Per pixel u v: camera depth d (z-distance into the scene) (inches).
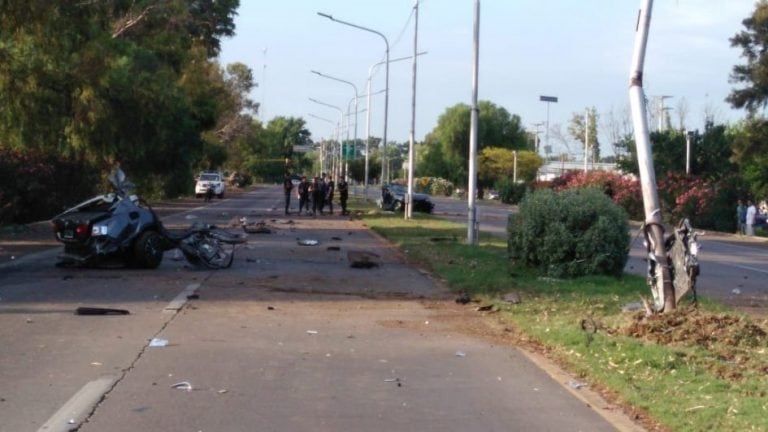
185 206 2156.7
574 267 713.6
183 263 788.6
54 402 309.4
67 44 1050.1
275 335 450.9
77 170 1406.3
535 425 296.0
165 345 413.7
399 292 634.8
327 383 349.4
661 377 354.6
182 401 315.3
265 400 320.2
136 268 738.8
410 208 1683.1
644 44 482.9
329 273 746.2
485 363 394.9
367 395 331.9
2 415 292.4
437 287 664.4
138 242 724.0
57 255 808.9
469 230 1021.8
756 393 327.0
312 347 422.6
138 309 521.0
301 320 502.3
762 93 2196.1
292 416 299.7
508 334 471.8
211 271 735.1
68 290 597.3
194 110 2167.8
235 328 467.2
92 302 543.5
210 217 1631.4
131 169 1994.3
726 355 396.5
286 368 374.0
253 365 378.0
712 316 449.7
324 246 1024.2
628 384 343.3
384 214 1868.8
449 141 4776.1
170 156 2087.8
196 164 3046.3
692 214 2094.0
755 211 1982.0
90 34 1138.7
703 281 828.0
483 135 4771.2
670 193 2172.7
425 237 1168.2
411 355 410.0
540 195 754.2
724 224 2041.1
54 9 928.3
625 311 526.0
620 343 414.3
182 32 1866.4
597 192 747.4
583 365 380.8
